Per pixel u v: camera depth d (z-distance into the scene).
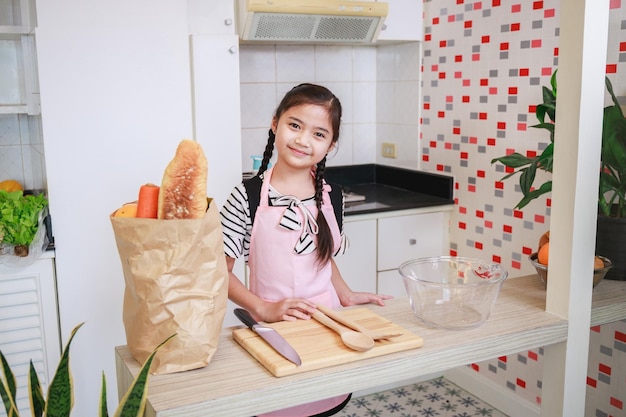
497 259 2.95
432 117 3.29
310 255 1.63
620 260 1.64
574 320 1.39
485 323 1.36
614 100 1.81
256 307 1.48
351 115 3.67
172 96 2.58
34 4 2.45
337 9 2.96
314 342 1.23
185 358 1.14
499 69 2.83
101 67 2.46
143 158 2.57
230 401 1.06
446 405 3.02
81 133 2.46
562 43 1.35
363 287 3.09
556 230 1.39
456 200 3.18
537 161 2.20
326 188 1.73
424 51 3.30
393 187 3.61
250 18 2.84
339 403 1.59
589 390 2.47
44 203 2.45
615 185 1.75
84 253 2.52
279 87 3.44
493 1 2.83
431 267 1.48
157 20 2.51
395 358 1.18
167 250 1.11
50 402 1.06
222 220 1.64
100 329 2.58
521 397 2.86
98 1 2.42
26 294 2.45
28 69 2.66
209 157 2.77
